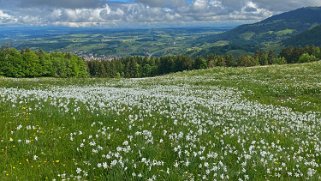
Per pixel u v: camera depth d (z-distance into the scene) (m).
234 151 10.38
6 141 9.23
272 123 16.83
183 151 9.82
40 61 132.00
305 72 46.56
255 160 9.80
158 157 9.24
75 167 8.13
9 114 12.19
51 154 8.85
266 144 11.66
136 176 7.80
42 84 38.28
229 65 162.88
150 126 12.59
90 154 9.01
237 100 27.00
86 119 12.66
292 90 33.16
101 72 178.75
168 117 14.62
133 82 43.41
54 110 13.36
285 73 46.88
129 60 187.75
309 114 22.92
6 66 123.75
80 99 17.34
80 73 149.12
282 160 10.37
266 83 37.56
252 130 14.04
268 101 28.91
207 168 8.61
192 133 12.01
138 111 15.52
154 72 182.38
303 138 14.09
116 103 17.17
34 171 7.71
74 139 10.05
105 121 12.64
